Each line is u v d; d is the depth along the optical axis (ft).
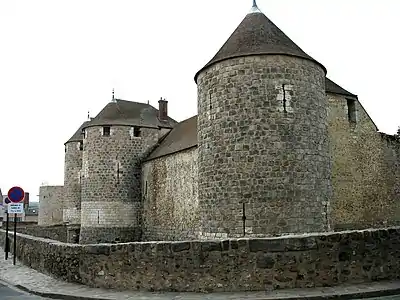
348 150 68.44
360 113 71.51
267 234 42.01
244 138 43.73
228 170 44.14
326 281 28.27
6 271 46.55
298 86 44.62
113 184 90.99
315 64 46.73
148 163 88.74
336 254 28.66
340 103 68.64
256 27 49.01
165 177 80.38
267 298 25.84
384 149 74.54
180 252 29.81
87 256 34.14
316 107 45.88
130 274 31.40
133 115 96.68
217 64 46.14
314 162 44.57
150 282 30.50
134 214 91.15
